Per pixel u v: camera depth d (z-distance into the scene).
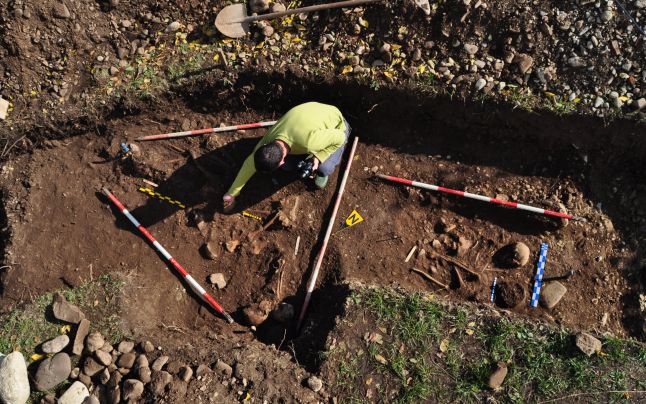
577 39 3.99
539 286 4.01
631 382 3.51
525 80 4.04
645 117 3.87
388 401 3.53
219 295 4.16
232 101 4.53
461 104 4.14
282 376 3.58
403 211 4.29
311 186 4.36
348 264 4.14
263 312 3.98
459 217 4.25
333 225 4.26
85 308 3.90
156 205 4.36
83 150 4.55
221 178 4.40
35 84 4.52
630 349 3.61
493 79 4.05
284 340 3.95
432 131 4.41
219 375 3.58
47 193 4.39
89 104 4.45
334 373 3.60
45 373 3.57
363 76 4.20
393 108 4.35
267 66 4.32
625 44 3.94
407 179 4.35
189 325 4.05
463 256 4.13
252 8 4.46
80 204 4.37
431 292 3.99
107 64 4.53
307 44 4.35
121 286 3.98
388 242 4.21
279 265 4.16
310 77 4.29
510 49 4.06
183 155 4.48
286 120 3.73
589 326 3.92
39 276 4.09
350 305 3.77
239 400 3.50
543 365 3.57
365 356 3.64
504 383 3.54
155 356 3.70
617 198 4.22
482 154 4.33
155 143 4.51
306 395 3.52
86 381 3.61
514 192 4.21
